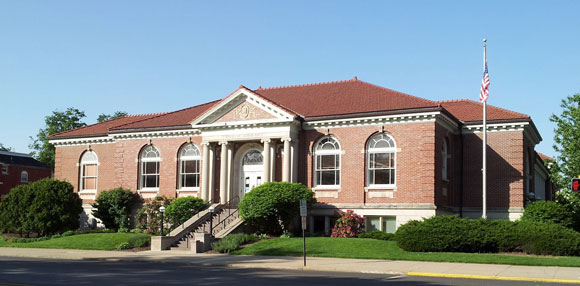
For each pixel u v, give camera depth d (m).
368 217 34.16
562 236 25.16
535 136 39.69
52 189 39.16
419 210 32.25
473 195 35.81
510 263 23.20
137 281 17.92
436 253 25.94
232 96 36.34
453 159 36.12
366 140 34.41
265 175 35.34
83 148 45.31
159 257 27.11
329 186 35.19
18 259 27.27
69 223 39.06
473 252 26.62
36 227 37.97
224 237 30.75
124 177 41.78
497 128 35.62
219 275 20.00
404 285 17.31
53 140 46.41
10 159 68.88
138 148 41.53
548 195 54.06
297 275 20.17
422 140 32.72
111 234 35.28
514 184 34.84
